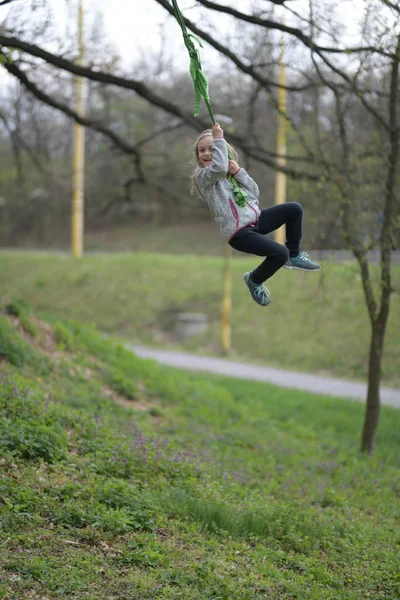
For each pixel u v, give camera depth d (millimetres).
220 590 5324
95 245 60031
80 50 10609
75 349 13953
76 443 8117
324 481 9750
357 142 13148
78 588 5043
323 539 6992
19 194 43375
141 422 11203
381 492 9656
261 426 13930
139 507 6629
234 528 6777
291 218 5516
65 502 6379
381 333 12102
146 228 63781
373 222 11680
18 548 5508
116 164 24266
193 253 54844
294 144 13539
